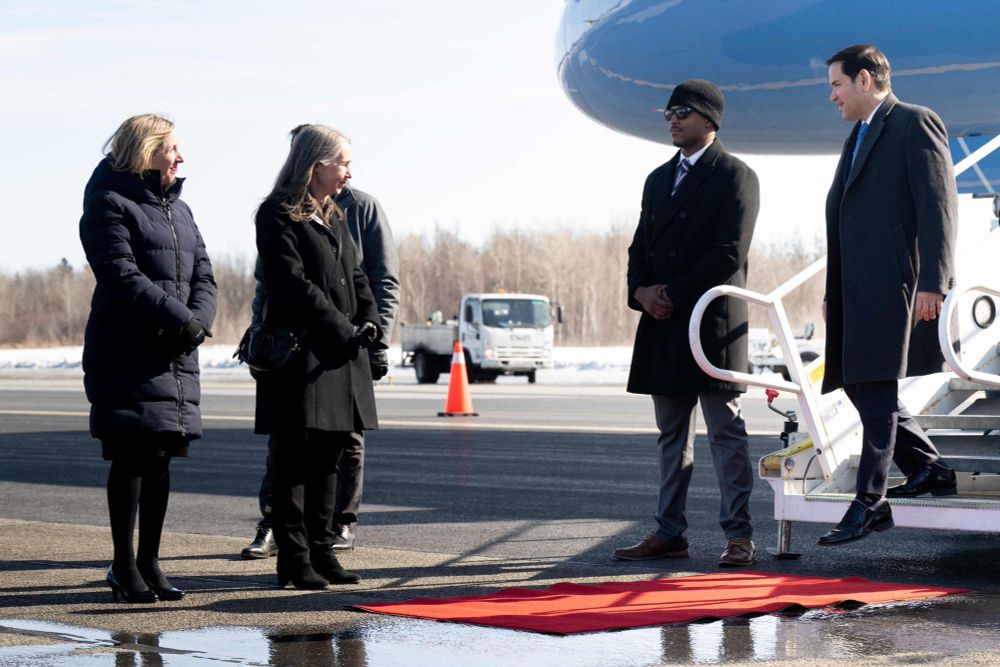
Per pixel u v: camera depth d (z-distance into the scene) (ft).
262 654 14.98
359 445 23.84
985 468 21.01
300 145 19.01
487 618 16.88
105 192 18.03
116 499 18.37
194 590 19.49
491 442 49.24
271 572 21.31
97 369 18.01
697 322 20.67
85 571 21.15
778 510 22.50
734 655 14.67
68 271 390.01
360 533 26.25
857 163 20.44
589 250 373.61
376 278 23.68
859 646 15.11
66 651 15.17
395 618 17.08
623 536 25.77
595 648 15.12
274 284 18.74
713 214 22.11
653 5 41.16
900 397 24.85
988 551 23.56
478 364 113.91
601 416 65.82
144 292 17.61
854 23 37.96
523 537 25.63
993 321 25.72
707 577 20.29
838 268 20.99
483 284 385.09
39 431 57.16
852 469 23.00
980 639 15.48
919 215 19.77
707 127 22.24
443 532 26.37
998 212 27.09
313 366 18.92
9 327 384.68
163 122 18.25
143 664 14.51
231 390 98.94
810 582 19.65
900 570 21.38
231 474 38.86
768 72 39.75
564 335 368.68
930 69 37.96
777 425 59.88
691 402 22.79
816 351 107.34
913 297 20.18
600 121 47.09
